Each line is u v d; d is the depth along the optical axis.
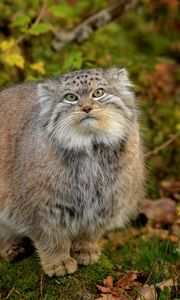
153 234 7.31
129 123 5.77
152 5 10.02
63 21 9.41
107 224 6.08
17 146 6.07
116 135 5.64
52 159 5.62
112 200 5.86
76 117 5.51
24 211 5.92
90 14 9.70
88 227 6.01
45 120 5.76
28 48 8.74
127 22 12.10
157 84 9.56
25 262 6.35
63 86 5.73
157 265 6.25
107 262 6.31
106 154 5.69
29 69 8.52
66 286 5.93
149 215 7.95
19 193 5.91
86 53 8.97
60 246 5.99
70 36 9.06
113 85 5.80
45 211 5.77
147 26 12.02
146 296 5.71
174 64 10.71
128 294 5.81
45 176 5.64
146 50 11.79
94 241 6.24
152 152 8.23
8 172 6.12
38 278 6.09
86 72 5.83
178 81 10.45
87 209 5.82
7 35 8.82
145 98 9.32
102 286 5.89
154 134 9.12
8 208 6.14
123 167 5.79
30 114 6.15
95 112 5.51
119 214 6.04
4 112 6.41
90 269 6.14
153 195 8.65
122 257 7.03
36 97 6.17
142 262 6.56
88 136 5.60
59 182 5.64
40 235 5.95
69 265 6.03
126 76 5.94
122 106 5.75
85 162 5.66
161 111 9.45
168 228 7.70
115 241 7.62
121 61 9.34
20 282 6.09
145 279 6.09
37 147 5.73
